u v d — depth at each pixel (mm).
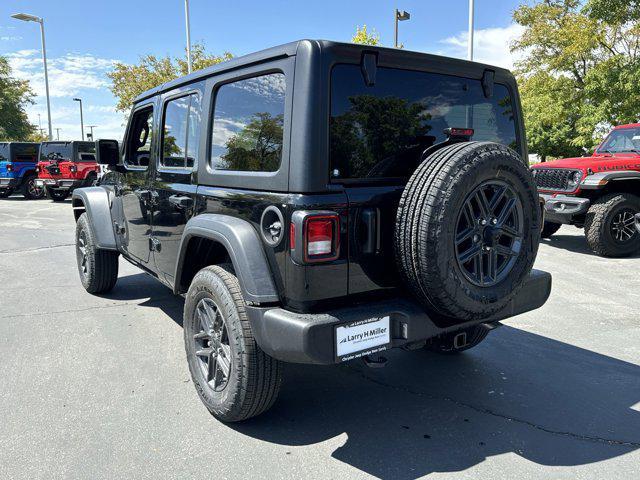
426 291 2434
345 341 2418
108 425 2926
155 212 3859
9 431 2861
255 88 2732
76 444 2732
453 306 2465
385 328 2537
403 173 2727
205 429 2889
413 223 2383
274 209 2482
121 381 3496
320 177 2395
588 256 7777
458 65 2980
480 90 3135
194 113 3318
